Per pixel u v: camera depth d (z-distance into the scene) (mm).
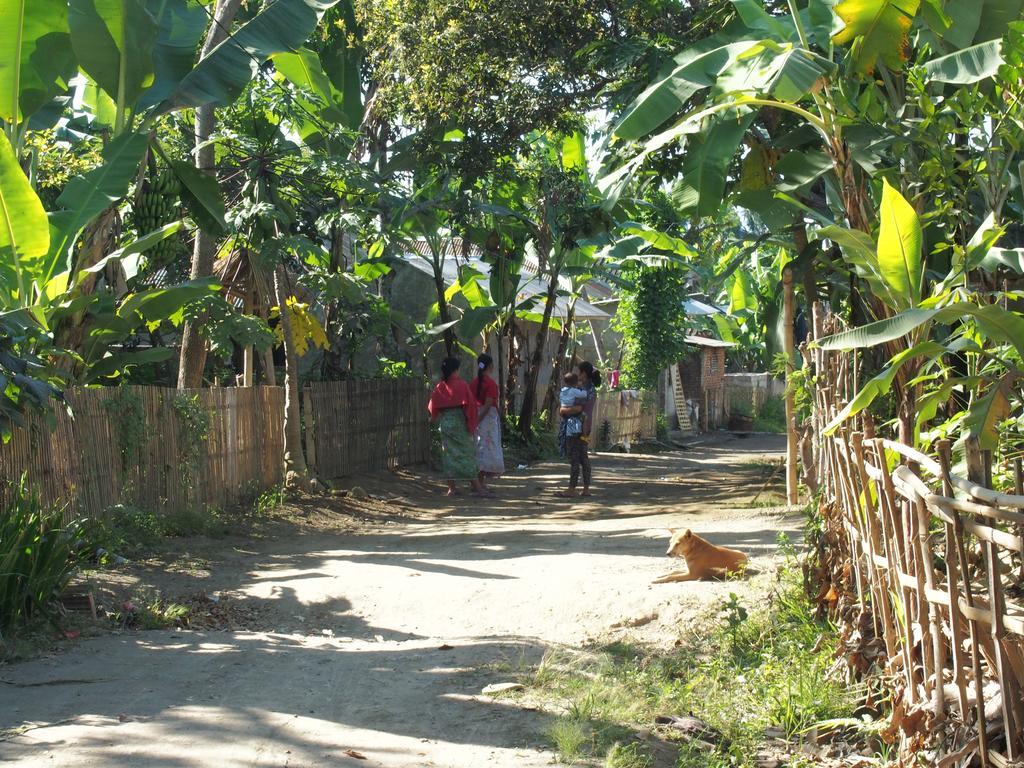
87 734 4297
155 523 9664
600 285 33312
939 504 3604
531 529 10773
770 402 39094
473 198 17516
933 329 7359
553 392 23234
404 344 22438
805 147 10234
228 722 4531
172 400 10742
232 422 12125
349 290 14117
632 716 4652
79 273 9266
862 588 5008
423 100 14375
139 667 5512
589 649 5863
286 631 6730
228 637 6336
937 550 4906
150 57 9375
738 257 15469
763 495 12539
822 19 8406
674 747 4352
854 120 7492
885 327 4992
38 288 8891
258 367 18938
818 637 5352
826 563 5707
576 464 14461
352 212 14094
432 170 17297
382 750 4223
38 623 6211
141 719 4555
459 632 6555
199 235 13055
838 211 9289
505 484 16219
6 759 3963
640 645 5895
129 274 12250
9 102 8898
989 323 4969
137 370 17078
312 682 5301
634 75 12734
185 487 10883
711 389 35312
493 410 14664
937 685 3773
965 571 3559
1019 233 8133
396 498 14016
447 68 13883
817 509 6207
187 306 11531
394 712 4762
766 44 7723
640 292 26984
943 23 7324
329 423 14891
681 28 12820
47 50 8867
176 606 6980
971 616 3541
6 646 5723
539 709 4789
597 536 9672
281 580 8070
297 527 11227
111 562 8211
